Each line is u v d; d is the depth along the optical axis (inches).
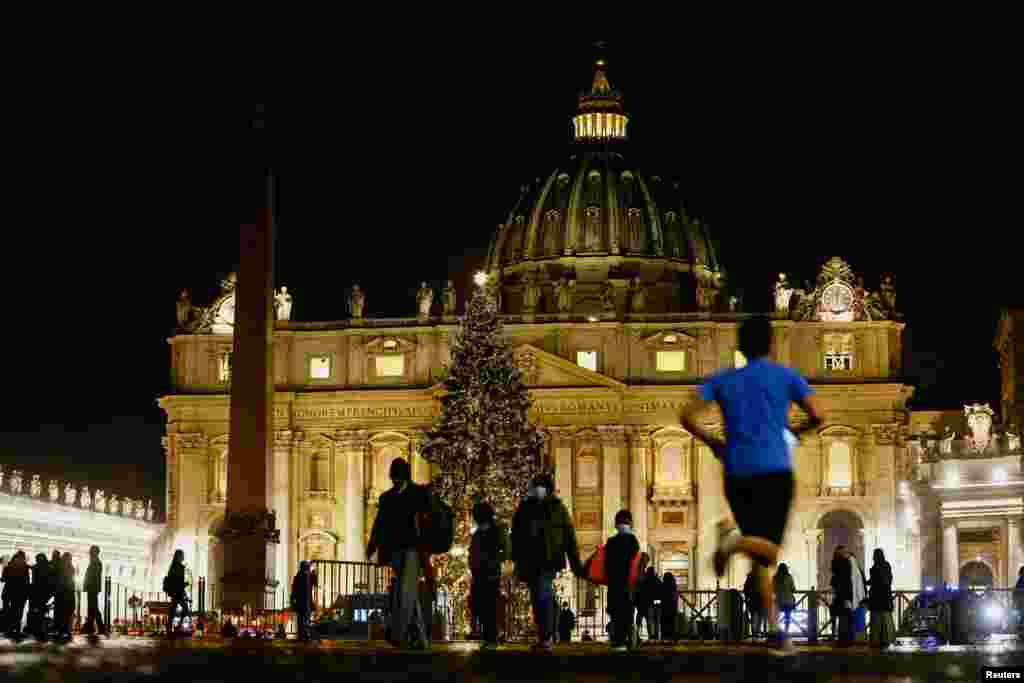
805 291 6245.1
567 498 6102.4
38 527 5093.5
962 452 5315.0
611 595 1577.3
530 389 6141.7
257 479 2598.4
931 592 2459.4
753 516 754.8
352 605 2952.8
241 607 2554.1
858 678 774.5
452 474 4188.0
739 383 771.4
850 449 6127.0
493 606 1615.4
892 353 6141.7
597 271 7406.5
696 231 7736.2
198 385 6309.1
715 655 1127.6
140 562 6225.4
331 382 6314.0
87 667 887.7
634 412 6171.3
